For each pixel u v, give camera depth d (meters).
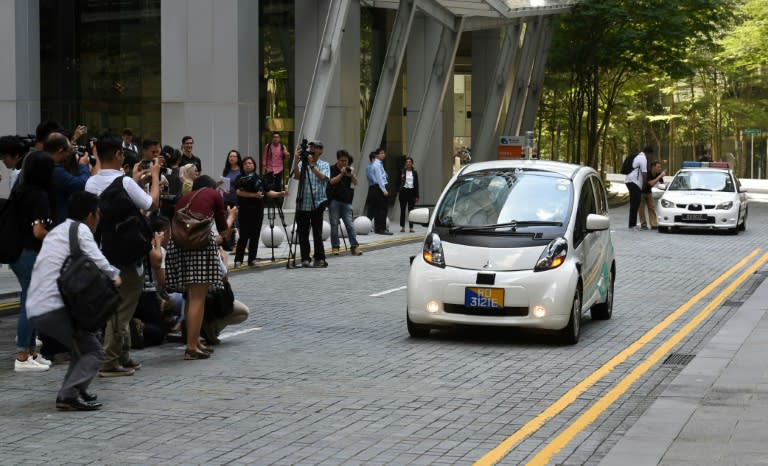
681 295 16.66
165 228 12.00
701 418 8.20
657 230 30.23
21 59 28.45
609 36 43.50
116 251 10.15
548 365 11.00
